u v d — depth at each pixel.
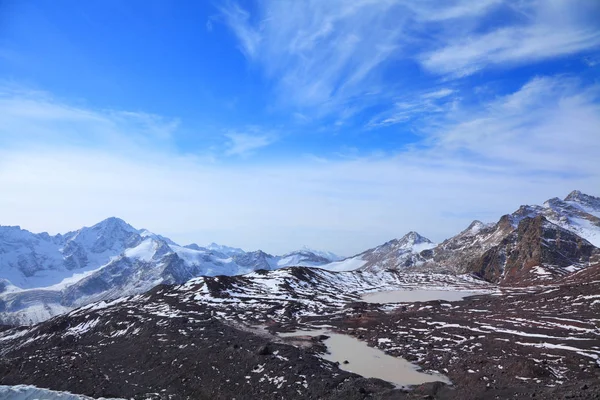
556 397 38.97
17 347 100.19
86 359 79.25
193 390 58.44
